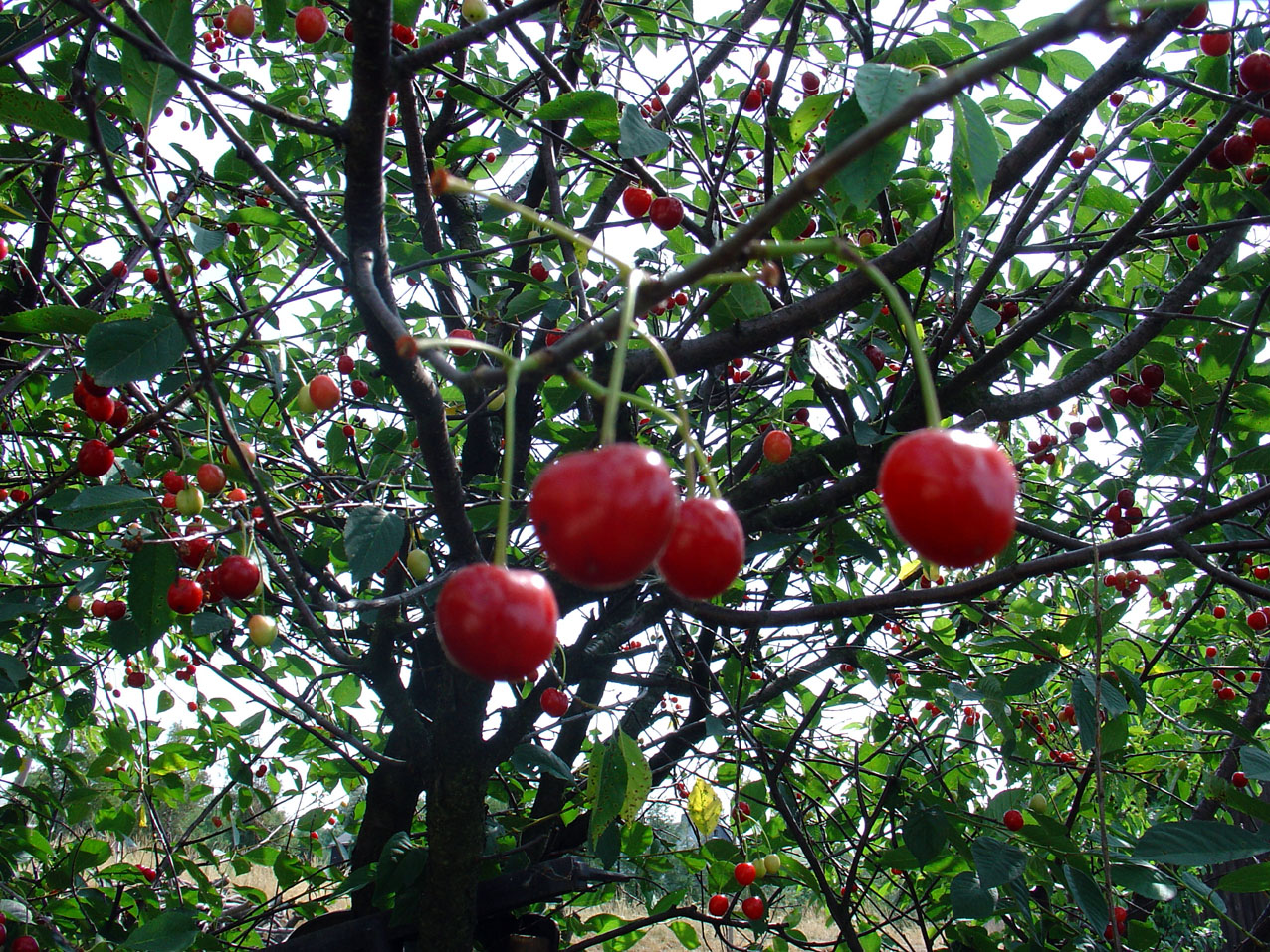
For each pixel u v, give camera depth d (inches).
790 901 194.4
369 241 65.4
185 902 135.4
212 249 80.1
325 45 136.9
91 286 142.2
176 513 89.4
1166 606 183.0
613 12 147.4
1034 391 111.3
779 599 133.2
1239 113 80.1
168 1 65.2
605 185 144.4
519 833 144.5
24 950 108.1
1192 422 110.9
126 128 112.1
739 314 93.5
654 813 154.2
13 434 126.6
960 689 112.7
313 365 143.5
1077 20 29.9
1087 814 146.3
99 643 157.0
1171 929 213.8
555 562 37.6
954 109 58.2
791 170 118.8
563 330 112.2
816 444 134.5
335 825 173.6
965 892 90.6
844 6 140.4
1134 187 116.0
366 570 78.6
